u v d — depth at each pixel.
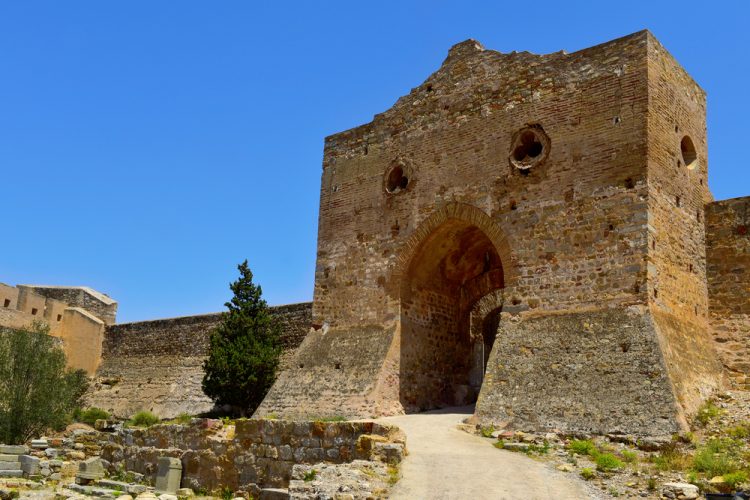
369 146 32.62
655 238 24.00
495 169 27.95
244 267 40.97
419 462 18.00
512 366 24.61
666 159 25.38
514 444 20.73
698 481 16.48
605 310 23.88
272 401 30.48
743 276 26.55
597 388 22.36
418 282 30.66
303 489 15.52
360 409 27.50
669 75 26.38
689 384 22.80
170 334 50.22
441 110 30.41
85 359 53.12
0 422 33.62
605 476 17.20
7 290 49.19
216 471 21.00
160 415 46.19
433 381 30.53
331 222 33.06
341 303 31.62
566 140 26.23
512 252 26.67
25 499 20.28
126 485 21.75
